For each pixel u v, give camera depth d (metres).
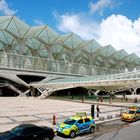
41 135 14.79
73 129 18.42
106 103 52.09
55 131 19.86
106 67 103.88
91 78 52.28
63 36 85.38
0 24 69.50
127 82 41.81
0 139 13.54
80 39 88.44
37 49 86.81
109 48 99.81
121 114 30.14
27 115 29.08
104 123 25.92
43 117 27.86
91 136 18.91
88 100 60.50
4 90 70.75
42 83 66.12
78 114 22.70
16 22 70.69
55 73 77.94
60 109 37.00
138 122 27.28
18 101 48.91
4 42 77.88
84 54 96.81
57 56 92.44
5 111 32.00
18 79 68.62
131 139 17.97
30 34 75.88
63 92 82.06
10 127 21.02
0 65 69.44
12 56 71.81
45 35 79.25
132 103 54.00
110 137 18.55
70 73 83.81
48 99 59.34
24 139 13.91
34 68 75.19
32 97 64.00
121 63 112.31
